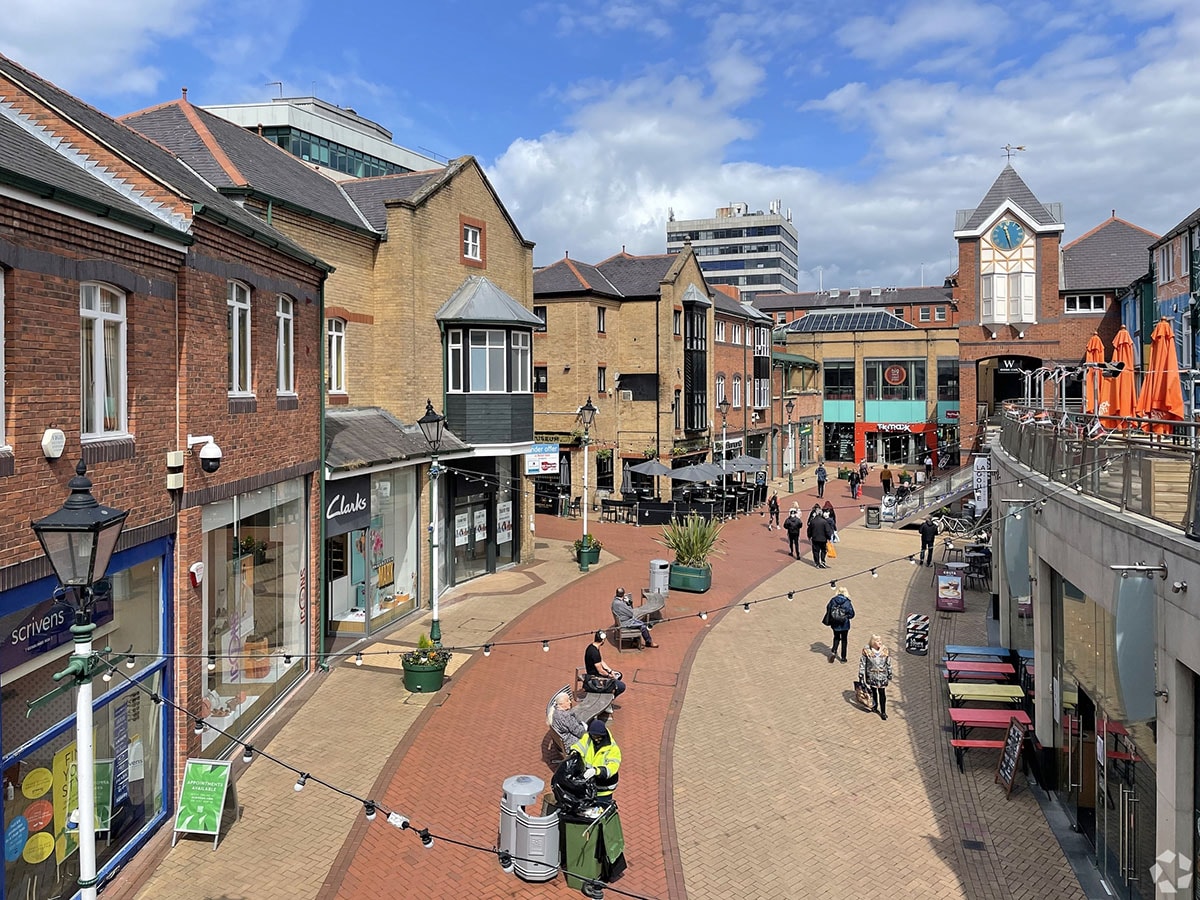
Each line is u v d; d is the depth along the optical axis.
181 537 9.92
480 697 13.73
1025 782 11.29
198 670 10.30
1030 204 44.47
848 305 71.25
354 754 11.46
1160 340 10.70
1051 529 10.88
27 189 7.08
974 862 9.25
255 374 12.20
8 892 7.04
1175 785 6.93
